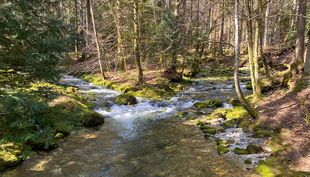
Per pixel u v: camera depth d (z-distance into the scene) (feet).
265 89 31.83
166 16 37.52
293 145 16.06
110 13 48.75
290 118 19.65
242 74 65.36
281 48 73.72
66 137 21.48
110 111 31.78
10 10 12.66
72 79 56.75
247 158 16.14
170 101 37.06
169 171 15.23
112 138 21.89
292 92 24.27
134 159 17.29
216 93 42.14
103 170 15.67
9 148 16.44
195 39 45.47
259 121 21.38
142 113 31.40
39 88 14.44
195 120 26.78
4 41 13.16
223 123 24.44
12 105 11.84
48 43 13.66
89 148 19.36
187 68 63.00
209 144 19.52
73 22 68.64
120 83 47.37
